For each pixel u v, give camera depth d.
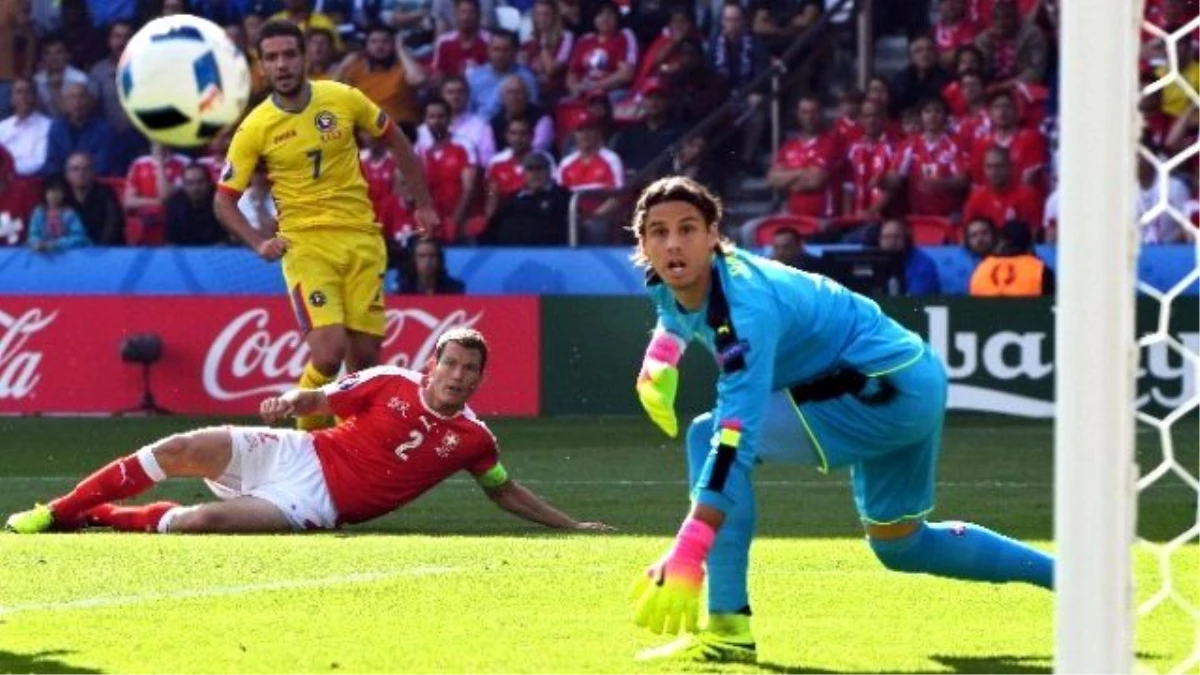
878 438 13.23
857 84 43.69
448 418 21.39
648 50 43.78
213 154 42.34
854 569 17.77
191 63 24.00
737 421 11.96
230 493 21.38
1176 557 18.47
